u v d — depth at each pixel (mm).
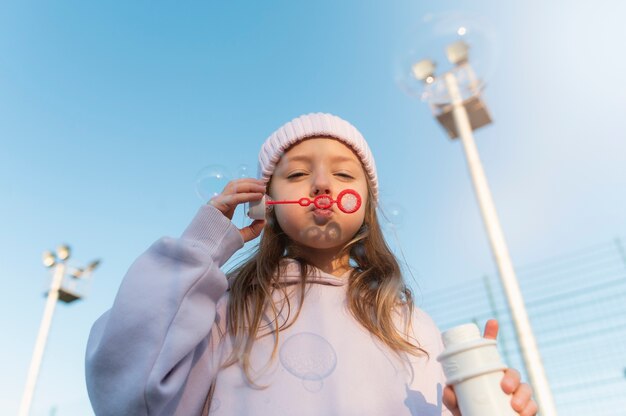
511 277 3705
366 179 1342
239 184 1088
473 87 3971
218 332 1051
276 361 963
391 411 921
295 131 1269
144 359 825
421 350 1062
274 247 1261
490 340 758
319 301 1117
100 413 827
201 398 938
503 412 696
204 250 962
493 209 3945
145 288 887
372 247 1335
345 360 977
